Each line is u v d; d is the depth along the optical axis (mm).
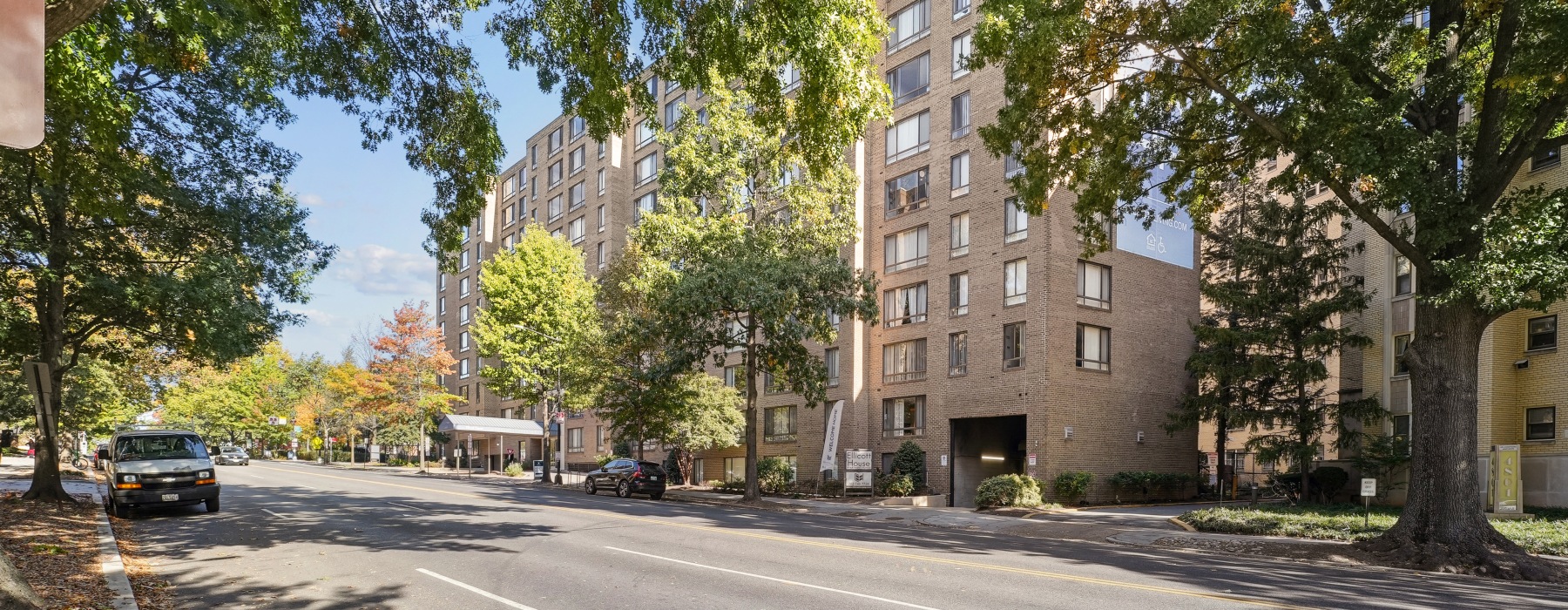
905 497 32625
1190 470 36656
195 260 19078
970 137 35844
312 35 12883
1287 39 14359
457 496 26938
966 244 35656
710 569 11727
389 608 9008
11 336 20203
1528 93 15023
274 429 81812
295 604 9227
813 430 41094
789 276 28391
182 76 16922
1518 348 24922
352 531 15898
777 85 12625
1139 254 36094
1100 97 31031
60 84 9930
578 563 12180
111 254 18922
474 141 14328
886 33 12430
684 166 30750
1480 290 13508
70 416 37625
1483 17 14312
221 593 9836
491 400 74812
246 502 22578
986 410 33844
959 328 35469
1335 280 27656
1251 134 16844
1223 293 27875
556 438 63938
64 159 13109
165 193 17250
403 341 58312
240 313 19391
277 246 20016
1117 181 17453
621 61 12578
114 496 17781
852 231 32438
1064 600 9656
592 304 43469
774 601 9398
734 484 40875
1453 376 15203
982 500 28719
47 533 13984
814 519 22891
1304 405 27078
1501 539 14789
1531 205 13875
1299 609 9195
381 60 13297
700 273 29016
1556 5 12250
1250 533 19031
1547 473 23734
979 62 16438
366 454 75125
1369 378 28969
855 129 12227
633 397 36188
